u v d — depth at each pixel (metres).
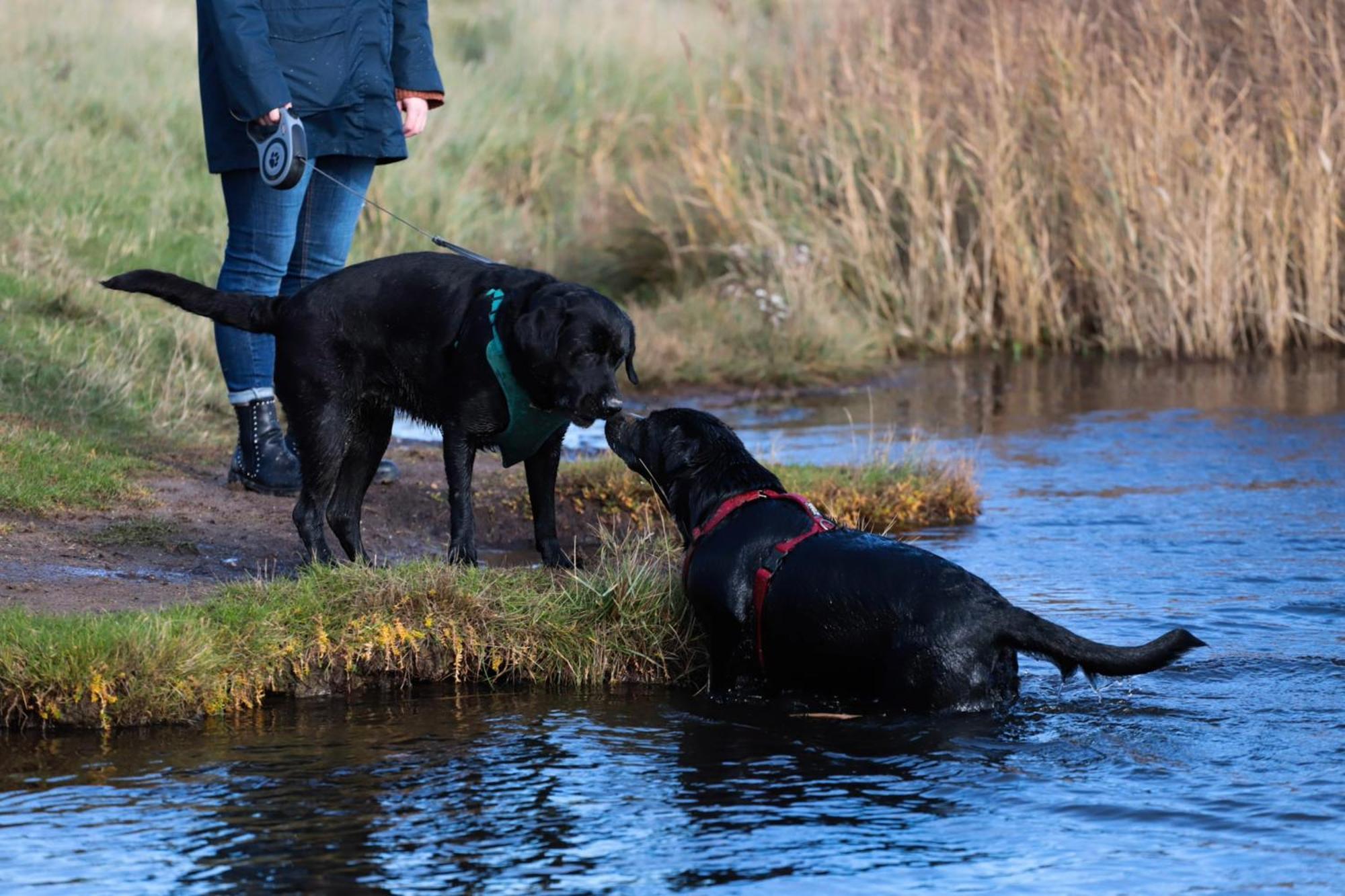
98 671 5.22
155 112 16.25
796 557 5.53
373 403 6.62
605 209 16.81
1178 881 3.91
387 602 5.89
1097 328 15.48
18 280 11.41
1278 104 14.81
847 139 16.27
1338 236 14.82
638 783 4.68
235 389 8.27
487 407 6.25
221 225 14.12
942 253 15.52
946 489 8.74
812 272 15.02
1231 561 7.43
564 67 20.33
